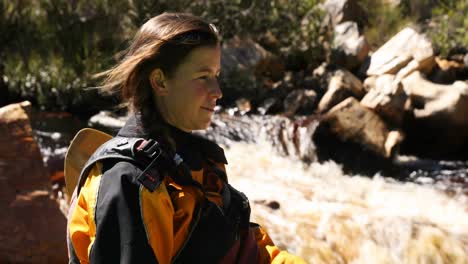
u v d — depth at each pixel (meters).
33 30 7.25
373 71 8.19
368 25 10.16
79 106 6.97
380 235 4.47
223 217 1.33
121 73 1.32
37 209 3.33
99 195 1.23
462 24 9.12
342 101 7.62
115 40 7.31
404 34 8.40
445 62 8.22
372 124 6.93
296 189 5.45
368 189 5.86
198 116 1.32
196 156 1.35
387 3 10.58
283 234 4.39
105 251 1.20
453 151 7.22
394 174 6.46
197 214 1.30
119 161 1.25
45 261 3.25
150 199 1.22
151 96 1.33
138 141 1.26
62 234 3.31
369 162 6.62
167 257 1.24
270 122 7.12
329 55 8.64
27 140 3.55
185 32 1.29
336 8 9.86
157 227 1.22
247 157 6.19
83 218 1.27
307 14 8.91
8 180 3.37
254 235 1.50
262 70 8.38
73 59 7.08
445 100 7.12
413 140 7.23
